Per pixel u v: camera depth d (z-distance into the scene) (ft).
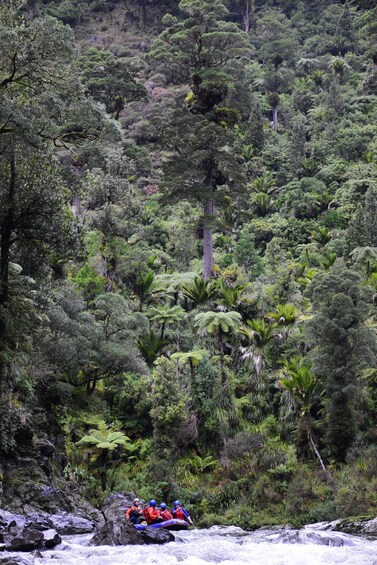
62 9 379.55
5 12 71.56
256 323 121.39
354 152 238.89
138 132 265.54
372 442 106.22
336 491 96.48
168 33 197.06
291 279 145.48
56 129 71.97
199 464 108.78
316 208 210.38
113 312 112.68
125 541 55.16
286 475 104.94
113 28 380.58
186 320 134.31
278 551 52.34
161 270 167.02
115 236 144.97
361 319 108.37
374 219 174.81
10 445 82.38
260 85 303.27
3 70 69.26
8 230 73.67
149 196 216.74
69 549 51.42
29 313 76.07
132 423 115.44
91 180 144.05
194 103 173.88
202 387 116.98
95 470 105.29
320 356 105.91
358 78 308.60
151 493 101.86
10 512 76.48
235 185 158.71
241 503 101.45
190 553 49.70
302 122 258.98
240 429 115.65
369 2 227.20
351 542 61.16
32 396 91.45
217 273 153.28
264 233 202.80
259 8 407.44
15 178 73.82
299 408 113.39
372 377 113.50
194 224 159.74
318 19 385.91
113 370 108.88
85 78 216.54
